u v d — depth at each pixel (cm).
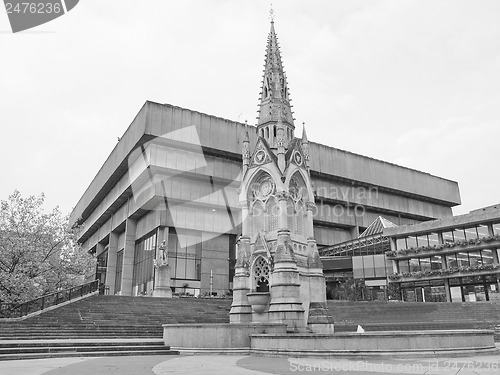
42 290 3191
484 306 4088
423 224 6147
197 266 5581
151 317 2889
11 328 2300
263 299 2244
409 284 6178
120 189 6469
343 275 6569
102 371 1167
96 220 8081
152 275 5609
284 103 2792
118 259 7238
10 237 3266
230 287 5688
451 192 9600
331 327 2253
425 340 1620
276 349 1733
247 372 1134
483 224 5762
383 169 8469
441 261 6022
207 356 1748
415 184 8894
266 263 2367
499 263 5338
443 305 4259
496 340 2733
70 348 1750
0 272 3153
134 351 1812
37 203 3578
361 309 4259
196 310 3288
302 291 2336
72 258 3681
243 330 1922
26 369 1220
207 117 6181
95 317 2742
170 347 1922
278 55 2970
